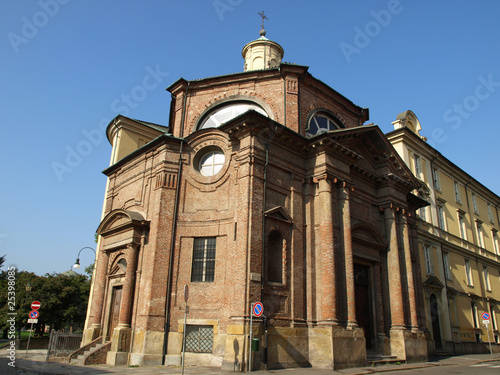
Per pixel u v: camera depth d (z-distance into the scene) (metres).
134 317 18.72
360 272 21.84
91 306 24.02
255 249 16.72
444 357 25.73
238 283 16.16
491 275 40.44
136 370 15.12
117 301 21.00
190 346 17.28
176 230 19.06
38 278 44.00
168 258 18.59
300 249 18.78
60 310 42.44
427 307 28.86
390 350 21.05
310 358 17.14
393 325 21.45
